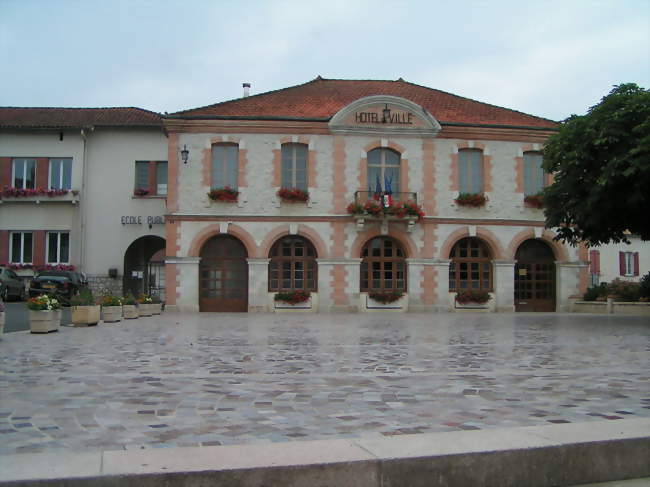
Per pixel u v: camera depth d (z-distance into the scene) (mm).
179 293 25312
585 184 19031
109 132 30734
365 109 26062
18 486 3641
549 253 27594
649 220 19812
